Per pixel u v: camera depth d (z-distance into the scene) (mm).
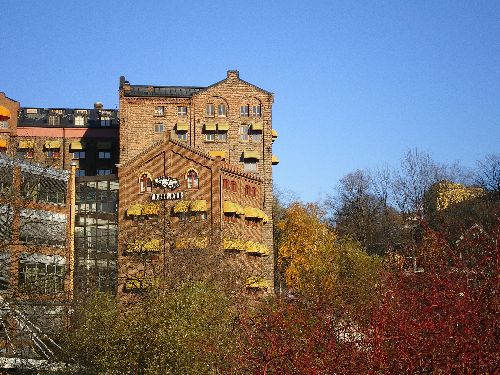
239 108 86562
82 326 37031
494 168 61688
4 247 37812
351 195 101562
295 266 81312
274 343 18281
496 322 16406
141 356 29438
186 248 58062
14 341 39281
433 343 15836
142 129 85500
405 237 42719
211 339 27844
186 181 68375
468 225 47062
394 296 19500
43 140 98375
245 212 71750
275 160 89000
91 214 69312
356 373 16312
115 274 64375
